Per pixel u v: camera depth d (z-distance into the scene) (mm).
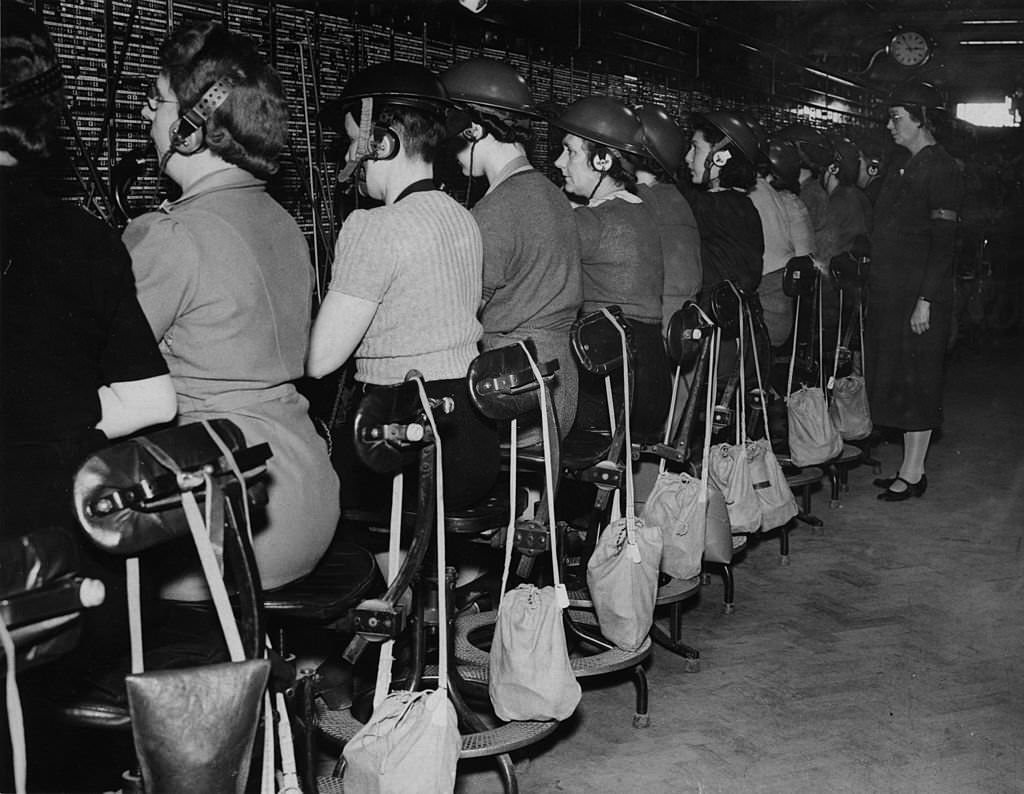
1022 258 11414
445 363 2422
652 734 2924
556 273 2932
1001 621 3777
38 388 1580
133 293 1706
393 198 2516
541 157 4965
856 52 10453
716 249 4340
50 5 2766
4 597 1277
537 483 3154
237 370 2000
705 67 6949
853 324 5293
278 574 2033
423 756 1969
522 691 2385
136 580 1558
